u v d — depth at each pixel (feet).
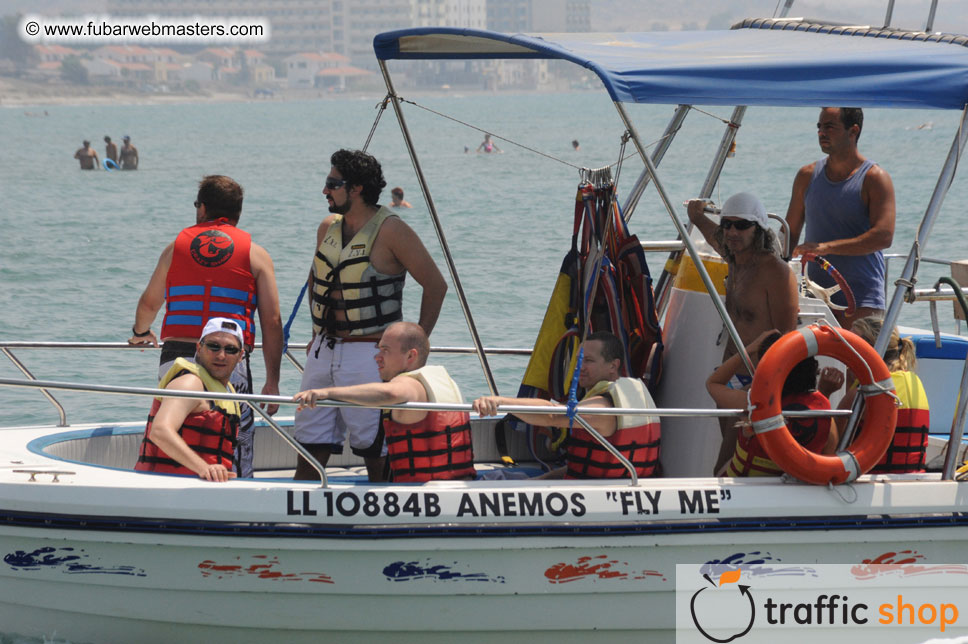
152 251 203.92
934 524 49.78
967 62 48.60
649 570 48.62
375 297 56.03
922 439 52.31
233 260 55.42
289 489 47.29
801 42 56.39
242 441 55.67
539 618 49.01
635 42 56.39
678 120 65.36
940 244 188.85
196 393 46.78
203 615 48.37
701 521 48.39
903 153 466.70
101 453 60.03
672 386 57.16
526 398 52.54
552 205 286.66
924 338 66.23
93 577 47.73
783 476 50.16
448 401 49.14
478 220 250.37
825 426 50.06
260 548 47.01
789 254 61.26
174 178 430.20
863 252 63.16
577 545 47.96
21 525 47.21
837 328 49.37
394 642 49.47
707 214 60.29
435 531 47.26
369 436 56.59
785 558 49.37
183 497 46.98
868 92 47.16
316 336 58.08
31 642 49.42
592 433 48.49
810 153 473.67
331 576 47.57
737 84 46.14
